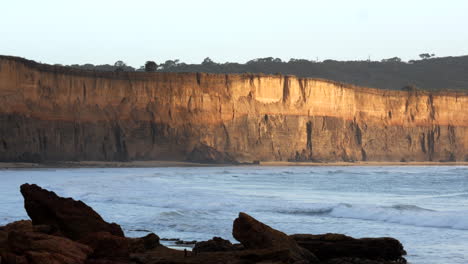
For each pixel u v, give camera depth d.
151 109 138.75
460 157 180.62
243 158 144.50
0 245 14.24
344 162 159.25
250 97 149.62
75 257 14.16
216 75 147.25
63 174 84.69
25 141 117.56
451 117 182.25
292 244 17.16
